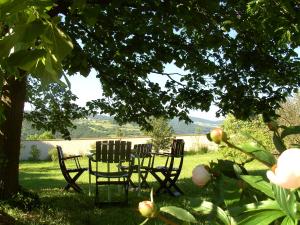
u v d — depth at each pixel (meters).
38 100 9.98
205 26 6.45
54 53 1.77
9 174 6.71
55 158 21.06
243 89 8.95
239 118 9.32
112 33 6.57
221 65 8.67
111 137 25.47
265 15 4.81
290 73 8.43
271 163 1.30
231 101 9.12
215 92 9.30
